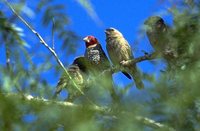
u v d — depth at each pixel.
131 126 4.02
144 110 4.16
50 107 4.19
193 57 4.63
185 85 4.16
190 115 4.21
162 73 4.59
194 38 4.64
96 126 4.02
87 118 4.05
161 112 4.19
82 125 3.94
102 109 4.24
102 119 4.16
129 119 4.07
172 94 4.24
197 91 4.10
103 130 4.06
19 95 4.25
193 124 4.24
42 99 4.31
